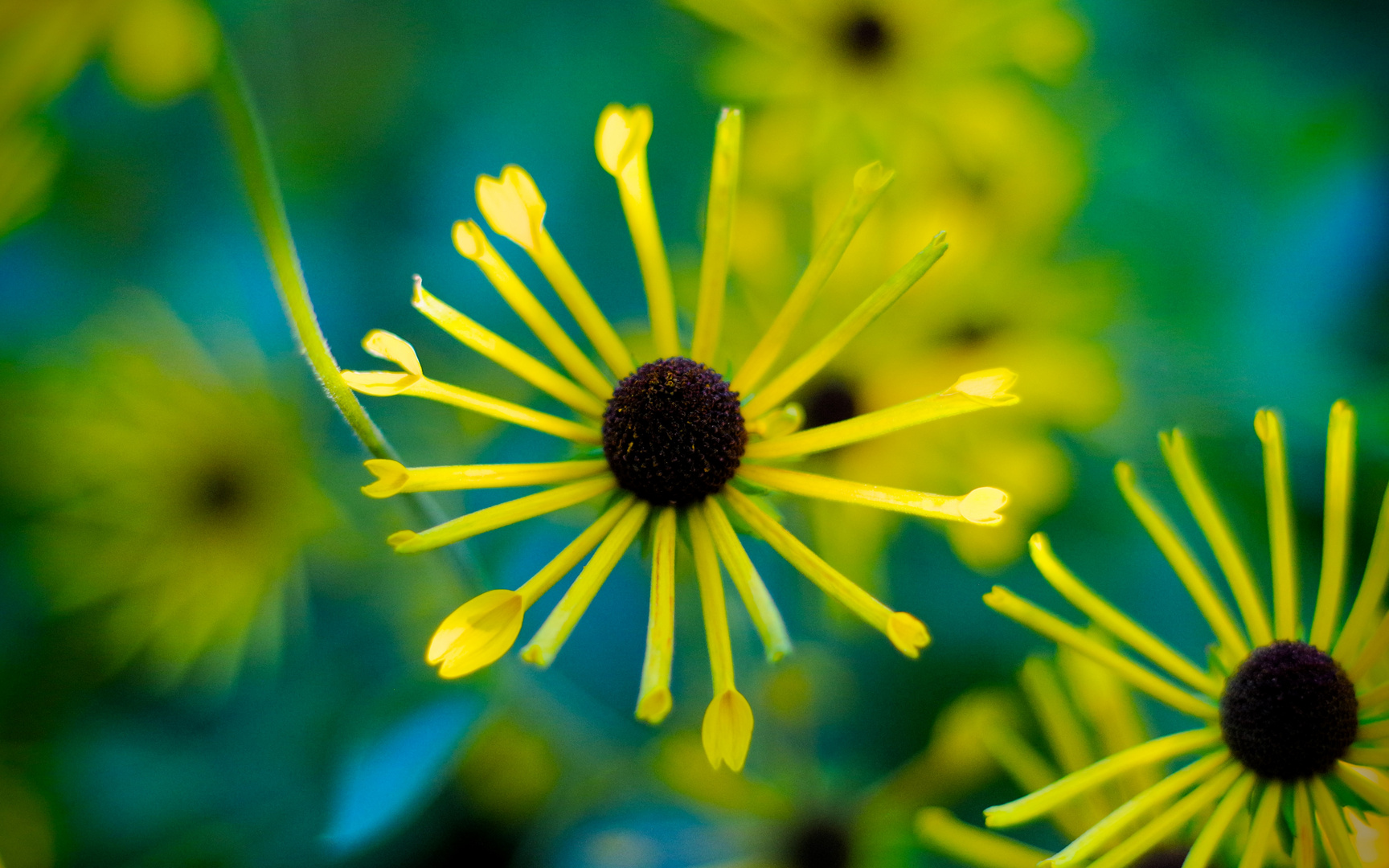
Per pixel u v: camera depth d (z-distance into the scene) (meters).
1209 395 0.55
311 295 0.55
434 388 0.43
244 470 0.55
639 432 0.44
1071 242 0.55
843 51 0.55
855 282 0.54
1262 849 0.43
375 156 0.57
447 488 0.43
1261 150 0.58
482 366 0.54
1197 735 0.44
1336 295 0.57
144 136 0.55
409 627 0.55
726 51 0.56
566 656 0.52
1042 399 0.54
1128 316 0.55
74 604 0.55
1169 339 0.55
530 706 0.52
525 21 0.58
